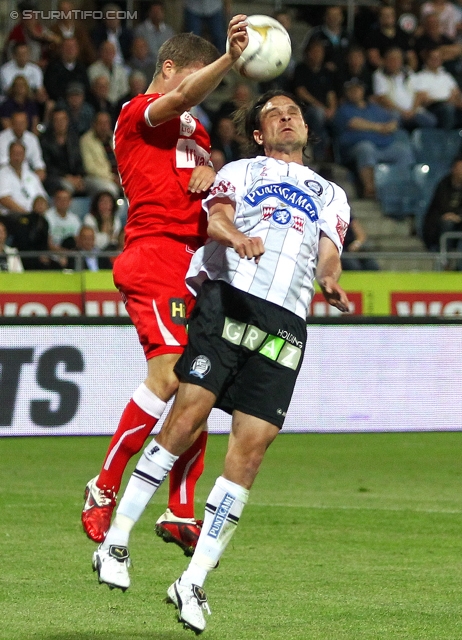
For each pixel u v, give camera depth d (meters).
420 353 36.47
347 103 55.72
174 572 18.92
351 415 36.00
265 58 16.34
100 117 49.31
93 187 49.06
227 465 14.41
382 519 23.72
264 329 14.38
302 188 15.08
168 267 16.30
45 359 33.72
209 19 56.09
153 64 54.84
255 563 19.58
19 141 47.72
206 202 15.04
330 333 35.81
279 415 14.38
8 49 53.56
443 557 20.20
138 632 15.09
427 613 16.22
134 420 15.98
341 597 17.16
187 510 16.72
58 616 15.87
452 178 50.72
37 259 42.28
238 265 14.62
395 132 56.28
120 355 34.09
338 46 56.81
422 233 52.12
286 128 15.43
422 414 36.47
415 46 59.66
